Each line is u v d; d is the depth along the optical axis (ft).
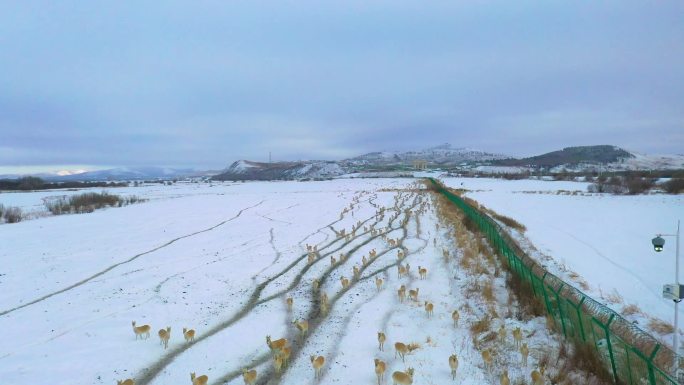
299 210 148.66
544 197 185.98
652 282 58.13
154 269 68.39
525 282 49.34
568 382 30.66
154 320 47.01
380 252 77.97
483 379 32.99
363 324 44.65
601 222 113.19
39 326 45.44
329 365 36.22
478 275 59.21
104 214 141.49
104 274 66.03
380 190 240.32
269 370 35.83
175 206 167.02
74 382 34.09
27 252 80.89
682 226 103.71
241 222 121.90
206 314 48.88
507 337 39.83
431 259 71.31
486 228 83.25
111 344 40.75
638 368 27.25
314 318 47.09
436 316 46.52
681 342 36.40
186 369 36.06
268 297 54.75
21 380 34.27
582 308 35.32
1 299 54.34
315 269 67.31
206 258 75.97
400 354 37.22
